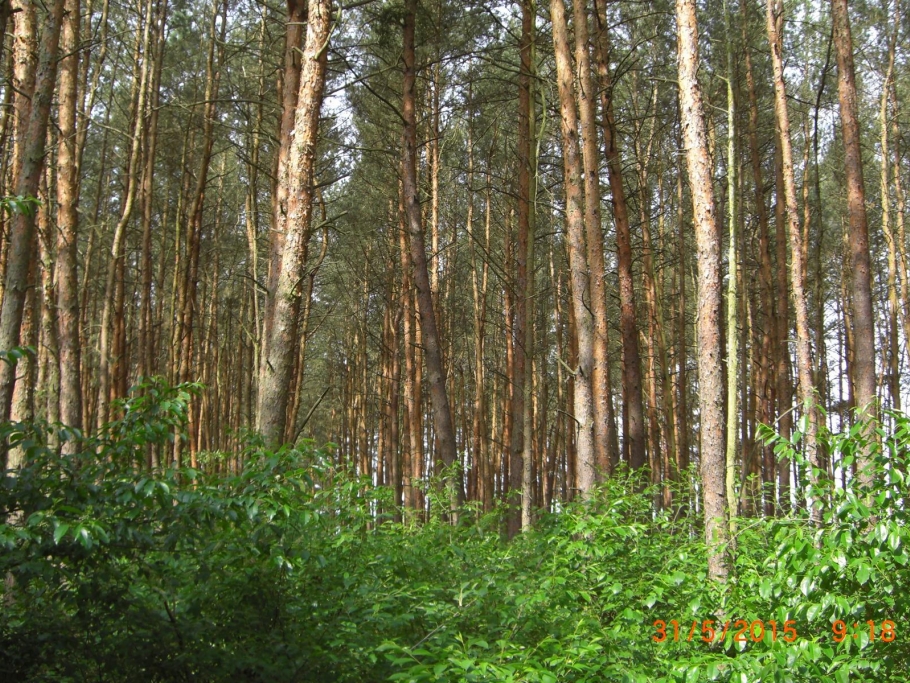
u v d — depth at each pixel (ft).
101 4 60.49
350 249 93.81
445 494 36.55
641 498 27.12
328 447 18.79
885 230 66.90
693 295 87.35
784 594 15.28
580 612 18.88
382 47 55.88
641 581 18.53
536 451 85.66
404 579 20.56
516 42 60.70
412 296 67.62
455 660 13.52
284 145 41.34
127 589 15.56
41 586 15.17
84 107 54.95
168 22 62.08
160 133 66.33
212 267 91.91
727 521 21.03
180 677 15.83
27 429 15.25
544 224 80.64
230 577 16.49
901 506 14.83
